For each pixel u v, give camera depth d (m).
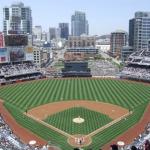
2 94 128.62
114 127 84.06
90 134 78.75
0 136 72.50
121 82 154.75
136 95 124.19
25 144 70.81
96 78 168.12
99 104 109.62
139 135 76.44
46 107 106.25
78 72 174.25
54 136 77.69
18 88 140.62
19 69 166.12
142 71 166.25
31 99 118.44
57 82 154.88
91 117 93.31
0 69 159.75
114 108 104.25
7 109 104.75
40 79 166.00
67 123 87.69
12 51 166.75
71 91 131.88
